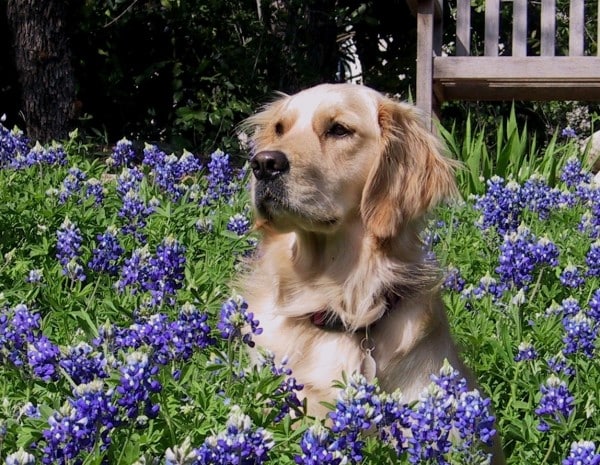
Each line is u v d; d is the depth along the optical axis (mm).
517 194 7375
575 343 4676
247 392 3555
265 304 4730
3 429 3086
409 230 4727
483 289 5695
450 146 9852
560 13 15828
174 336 3883
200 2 14141
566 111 16375
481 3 15117
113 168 9234
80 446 2902
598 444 4230
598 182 9867
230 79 14133
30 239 6301
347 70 17766
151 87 14227
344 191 4602
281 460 3207
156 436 3238
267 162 4512
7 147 8055
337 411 3188
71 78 12633
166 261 4863
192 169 8039
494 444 4203
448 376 3684
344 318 4477
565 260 6695
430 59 9938
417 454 3234
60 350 3506
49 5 12281
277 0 14758
